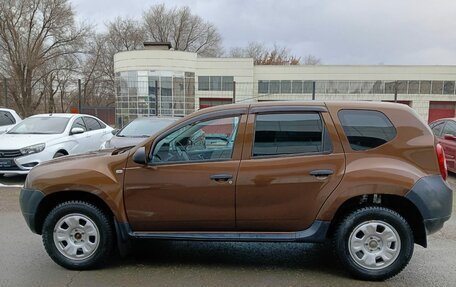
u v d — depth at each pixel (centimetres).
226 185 358
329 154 356
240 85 4028
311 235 357
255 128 366
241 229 367
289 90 4125
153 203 369
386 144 357
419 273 379
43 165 405
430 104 4075
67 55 4381
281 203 357
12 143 798
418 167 354
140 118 1023
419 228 364
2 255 421
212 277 370
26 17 3994
